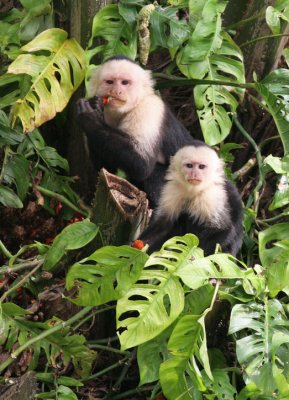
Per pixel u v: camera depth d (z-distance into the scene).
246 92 12.42
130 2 11.95
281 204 10.12
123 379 9.57
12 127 11.16
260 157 11.97
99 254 8.75
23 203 11.65
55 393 8.94
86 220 9.64
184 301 8.80
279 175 11.76
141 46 11.91
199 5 12.05
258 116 12.43
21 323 9.35
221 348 9.82
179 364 8.34
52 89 11.29
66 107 12.10
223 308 9.31
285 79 11.98
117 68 11.41
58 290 9.82
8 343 9.23
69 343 9.24
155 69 13.09
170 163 10.80
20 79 11.34
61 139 12.32
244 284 8.95
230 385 8.67
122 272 8.66
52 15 12.08
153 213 10.86
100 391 9.62
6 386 8.63
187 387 8.36
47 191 11.20
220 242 10.28
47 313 9.83
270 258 9.43
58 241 9.42
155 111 11.57
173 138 11.80
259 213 11.95
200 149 10.43
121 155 11.22
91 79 11.65
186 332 8.34
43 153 11.45
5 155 10.99
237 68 11.88
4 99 11.24
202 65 11.75
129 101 11.38
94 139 11.26
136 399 9.54
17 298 10.33
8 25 12.12
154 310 8.45
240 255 11.16
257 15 12.32
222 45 11.98
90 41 11.77
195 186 10.19
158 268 9.56
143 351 8.76
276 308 9.06
